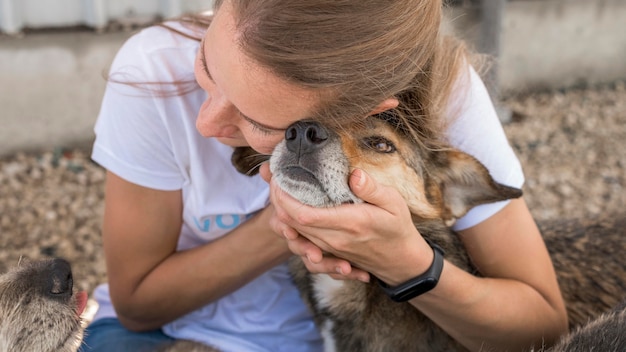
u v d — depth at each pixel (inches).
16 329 94.3
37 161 239.6
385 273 88.8
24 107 239.5
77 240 200.4
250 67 70.0
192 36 99.3
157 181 99.7
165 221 103.0
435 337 109.7
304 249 85.8
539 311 101.3
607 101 311.7
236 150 96.6
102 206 217.9
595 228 130.3
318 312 112.3
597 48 323.0
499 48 270.8
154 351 108.3
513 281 102.3
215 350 108.0
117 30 242.7
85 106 246.4
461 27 268.4
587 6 313.9
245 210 101.5
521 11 304.7
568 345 92.3
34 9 234.2
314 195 80.6
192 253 104.0
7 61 232.7
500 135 103.3
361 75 70.9
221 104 77.4
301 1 67.6
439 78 87.7
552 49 315.9
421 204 97.9
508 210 102.0
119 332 114.1
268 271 111.0
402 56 72.9
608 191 239.3
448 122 96.6
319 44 68.4
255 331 109.7
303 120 77.1
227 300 110.3
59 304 97.3
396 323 108.8
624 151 268.2
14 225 205.8
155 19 248.4
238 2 70.7
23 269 99.9
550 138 276.7
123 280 106.7
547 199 232.4
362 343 111.0
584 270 122.8
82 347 109.6
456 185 101.0
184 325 112.1
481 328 98.6
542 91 320.5
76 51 239.6
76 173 234.5
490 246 103.4
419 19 73.5
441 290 92.5
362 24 69.0
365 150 89.0
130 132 97.8
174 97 96.5
